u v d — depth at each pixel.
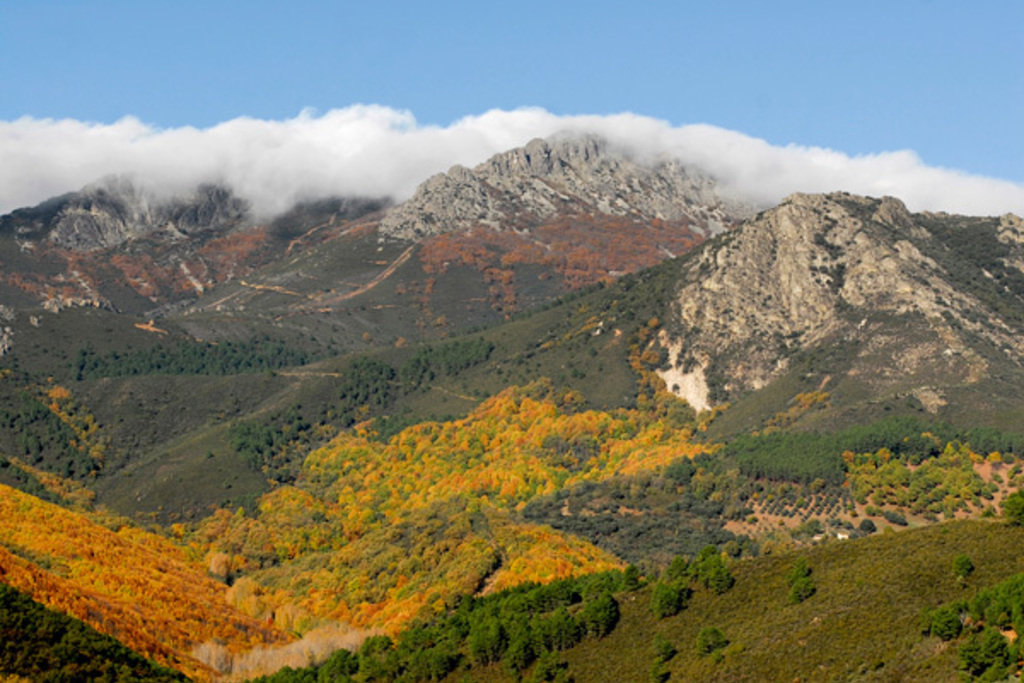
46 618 173.50
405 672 174.00
